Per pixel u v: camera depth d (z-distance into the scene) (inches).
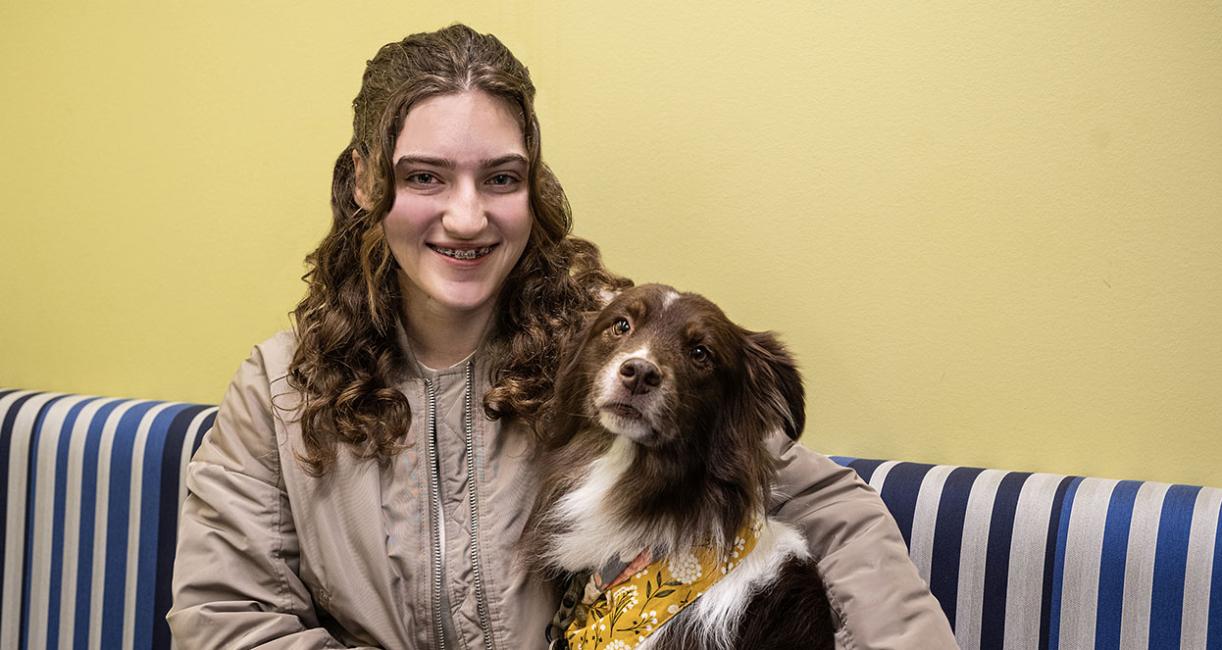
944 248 92.4
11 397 116.9
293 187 114.2
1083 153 87.5
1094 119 87.0
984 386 92.0
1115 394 87.9
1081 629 80.2
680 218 101.3
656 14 100.3
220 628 74.8
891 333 94.7
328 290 81.5
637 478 72.7
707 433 72.2
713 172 99.7
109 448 108.1
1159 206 85.6
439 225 76.2
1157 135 85.3
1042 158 88.8
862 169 94.5
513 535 77.7
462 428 79.6
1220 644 75.4
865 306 95.4
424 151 74.6
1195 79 84.0
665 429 70.0
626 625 70.1
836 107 95.0
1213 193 84.0
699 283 101.1
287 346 83.6
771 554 71.5
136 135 121.8
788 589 70.1
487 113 75.7
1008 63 89.3
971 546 84.1
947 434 93.5
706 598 69.3
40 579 111.4
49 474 111.3
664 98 100.8
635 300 74.2
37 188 128.3
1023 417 90.9
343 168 83.2
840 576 72.5
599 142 103.7
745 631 68.3
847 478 80.5
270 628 75.2
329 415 77.1
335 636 81.4
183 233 120.4
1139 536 78.8
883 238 94.3
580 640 72.0
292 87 113.5
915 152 92.7
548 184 84.4
